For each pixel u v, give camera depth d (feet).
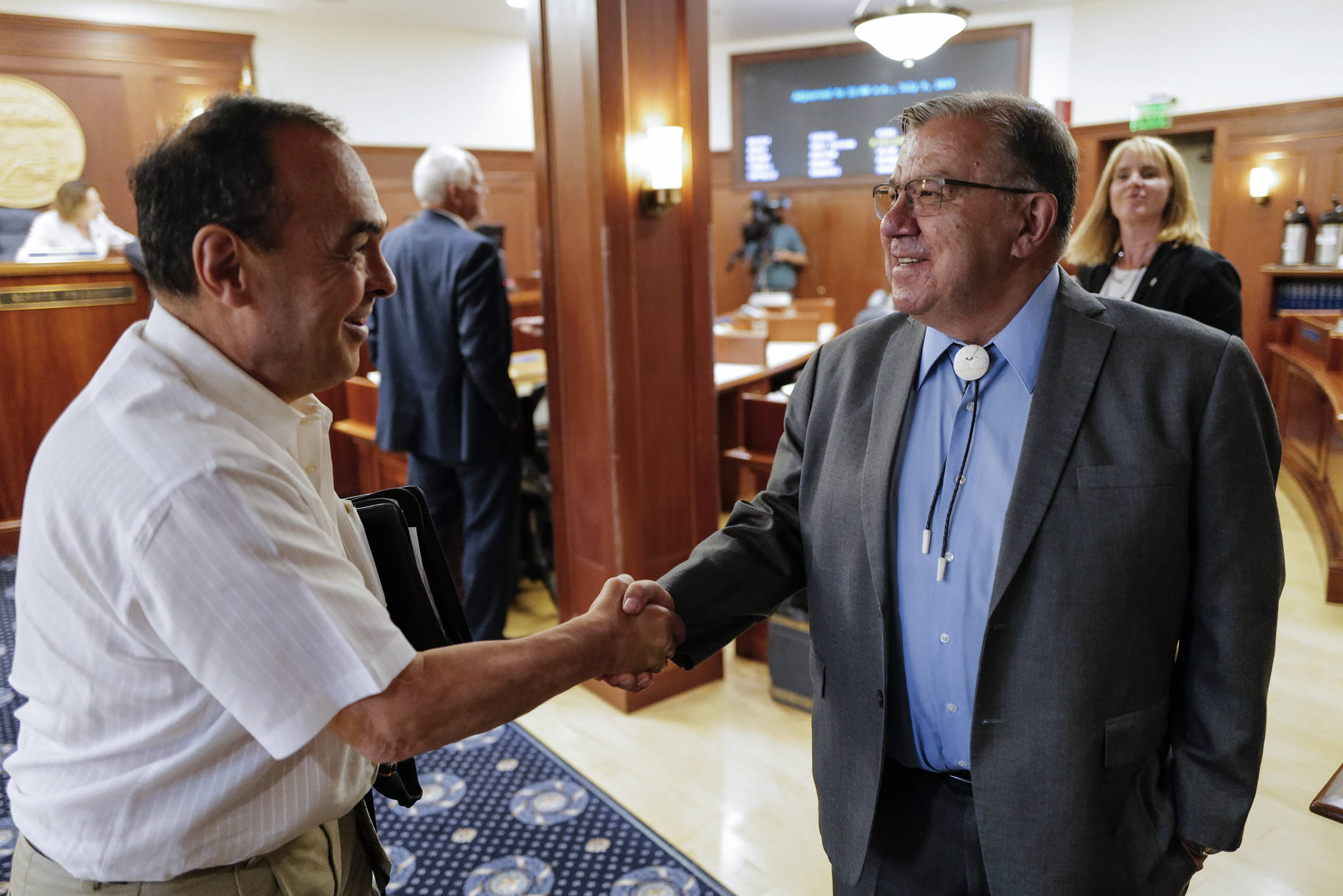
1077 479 3.27
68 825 2.83
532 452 11.72
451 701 2.84
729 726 9.12
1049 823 3.29
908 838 3.83
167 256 2.75
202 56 21.99
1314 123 20.44
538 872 6.95
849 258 27.45
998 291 3.43
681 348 9.35
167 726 2.74
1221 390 3.28
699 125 9.04
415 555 3.64
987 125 3.32
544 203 9.34
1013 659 3.33
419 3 22.06
